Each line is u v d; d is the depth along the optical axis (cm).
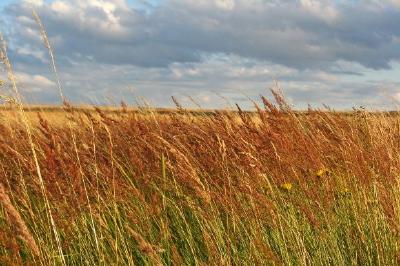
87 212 545
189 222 578
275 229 512
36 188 510
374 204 539
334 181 632
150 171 639
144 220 559
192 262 512
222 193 538
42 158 538
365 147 710
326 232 529
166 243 520
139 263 507
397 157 617
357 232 530
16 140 579
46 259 454
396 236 502
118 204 596
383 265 484
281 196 556
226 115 728
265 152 616
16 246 430
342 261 494
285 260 482
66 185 512
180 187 584
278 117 705
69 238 517
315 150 668
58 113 685
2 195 379
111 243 492
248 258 487
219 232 504
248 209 525
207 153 625
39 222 513
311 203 562
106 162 619
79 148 614
